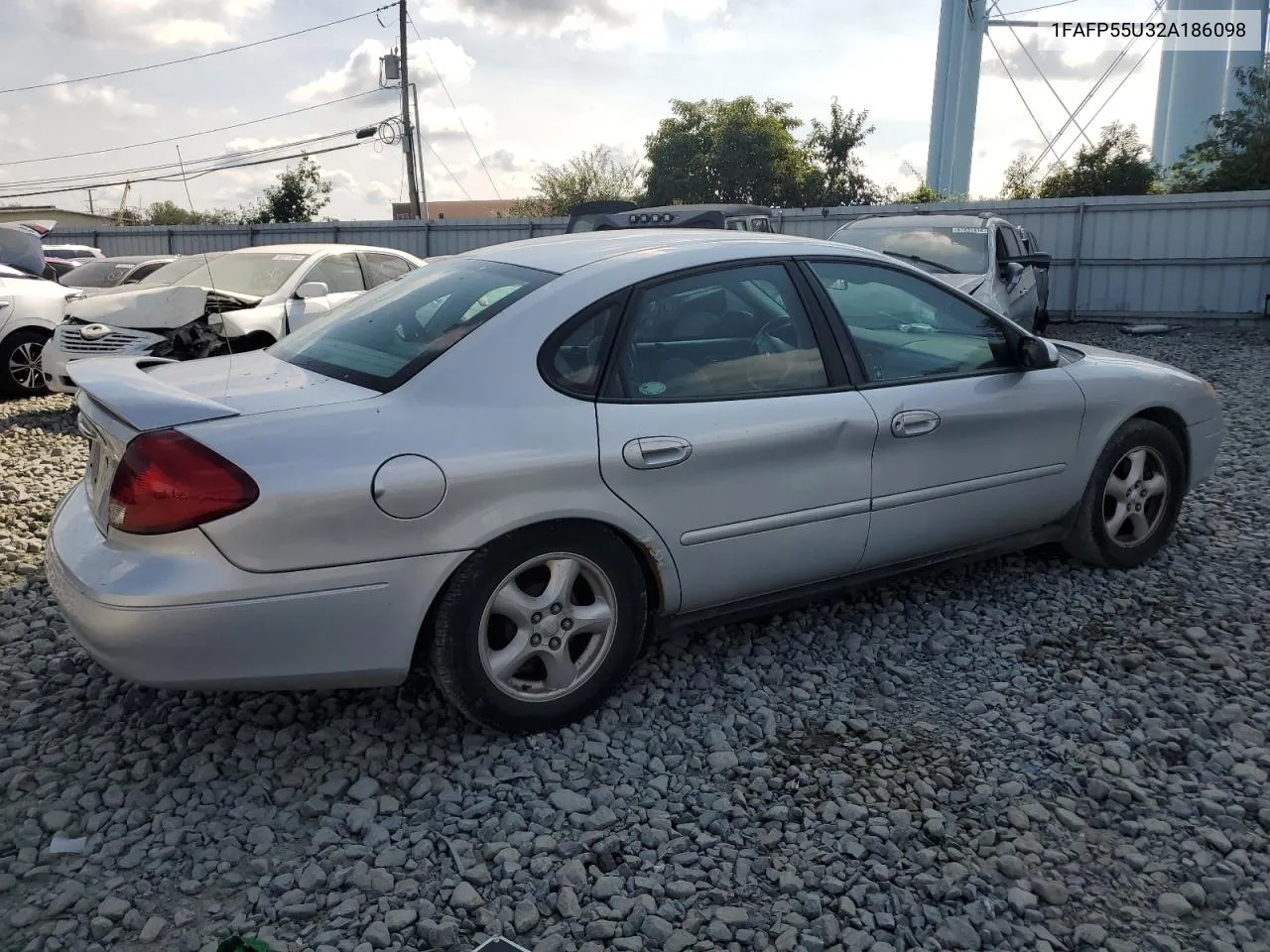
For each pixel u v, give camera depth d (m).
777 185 37.72
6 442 7.74
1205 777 3.04
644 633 3.44
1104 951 2.35
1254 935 2.41
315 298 9.30
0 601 4.36
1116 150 28.36
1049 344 4.11
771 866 2.64
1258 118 26.33
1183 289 17.08
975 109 42.69
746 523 3.42
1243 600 4.29
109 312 8.50
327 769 3.09
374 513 2.79
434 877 2.59
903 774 3.04
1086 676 3.66
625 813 2.85
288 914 2.44
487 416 2.99
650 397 3.25
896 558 3.89
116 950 2.33
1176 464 4.63
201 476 2.67
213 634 2.70
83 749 3.19
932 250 10.04
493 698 3.08
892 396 3.72
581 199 44.94
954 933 2.39
